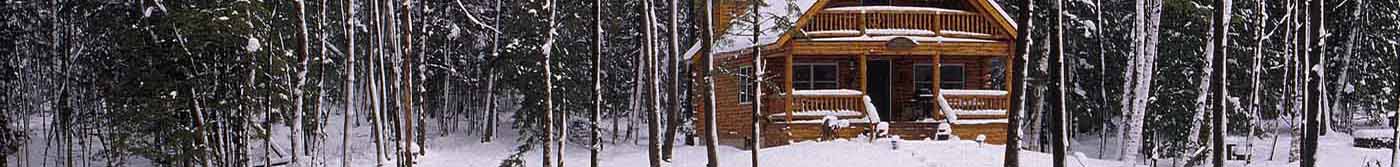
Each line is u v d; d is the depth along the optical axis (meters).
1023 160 19.64
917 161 19.45
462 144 29.39
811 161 19.91
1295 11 24.59
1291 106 25.19
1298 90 24.41
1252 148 25.11
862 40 22.95
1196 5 21.73
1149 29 23.75
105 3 21.06
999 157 20.03
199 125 18.84
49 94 28.78
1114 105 30.77
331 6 26.59
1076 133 32.44
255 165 22.27
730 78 25.69
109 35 20.80
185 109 18.94
